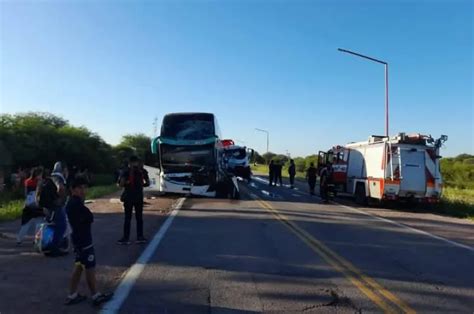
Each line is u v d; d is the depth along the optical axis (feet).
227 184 82.07
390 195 72.08
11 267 29.14
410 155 72.43
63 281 25.99
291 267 30.32
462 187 150.20
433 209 75.61
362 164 79.77
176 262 31.24
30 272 27.91
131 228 45.78
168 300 23.00
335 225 51.08
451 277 28.60
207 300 23.07
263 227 47.98
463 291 25.45
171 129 80.64
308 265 30.96
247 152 154.30
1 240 38.50
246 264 30.99
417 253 36.22
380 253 35.81
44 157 154.51
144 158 87.86
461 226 54.39
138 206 37.99
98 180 157.58
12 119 160.35
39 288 24.61
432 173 72.64
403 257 34.50
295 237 42.11
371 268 30.50
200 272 28.63
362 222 54.85
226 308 21.86
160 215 56.85
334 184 89.86
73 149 165.17
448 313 21.68
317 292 24.70
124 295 23.65
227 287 25.40
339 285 26.14
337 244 39.09
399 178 71.77
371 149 77.15
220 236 41.96
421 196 72.28
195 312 21.27
